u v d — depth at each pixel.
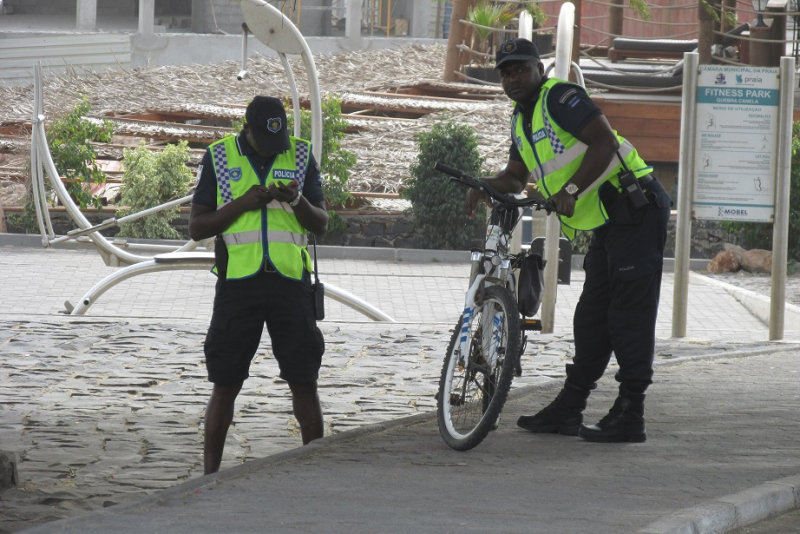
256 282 21.02
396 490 17.55
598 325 22.64
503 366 20.39
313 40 118.25
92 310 49.00
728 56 89.31
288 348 21.52
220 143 21.33
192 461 23.77
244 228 21.05
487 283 21.94
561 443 21.83
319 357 21.83
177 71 105.31
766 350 36.25
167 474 22.64
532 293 21.41
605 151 20.50
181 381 32.38
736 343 39.19
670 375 30.84
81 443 25.12
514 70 21.48
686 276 41.22
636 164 21.69
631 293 21.62
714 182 40.94
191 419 27.80
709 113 40.75
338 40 118.81
